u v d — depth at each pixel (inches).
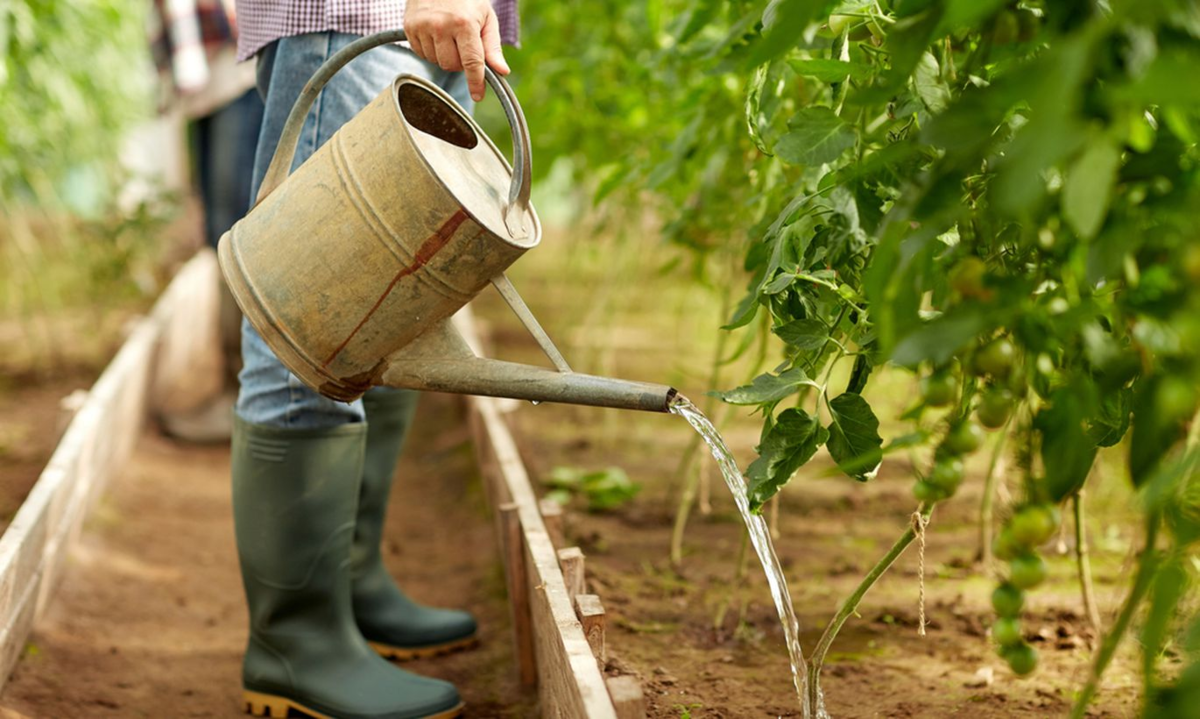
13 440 141.9
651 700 72.6
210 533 125.9
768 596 94.0
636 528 113.8
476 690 85.7
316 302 65.2
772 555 58.1
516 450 111.6
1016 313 42.4
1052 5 42.1
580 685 55.2
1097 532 106.9
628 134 140.9
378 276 64.0
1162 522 47.2
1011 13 46.0
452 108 69.6
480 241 62.9
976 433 50.0
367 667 81.0
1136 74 37.5
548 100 150.7
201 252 226.8
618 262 178.5
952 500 119.2
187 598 106.6
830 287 59.7
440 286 64.1
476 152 69.6
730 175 102.7
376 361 66.6
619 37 142.6
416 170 62.4
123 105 252.7
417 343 66.6
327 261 64.6
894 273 43.6
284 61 76.9
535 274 271.9
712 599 93.7
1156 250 42.1
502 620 98.0
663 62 104.8
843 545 107.2
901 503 119.6
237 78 150.4
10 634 82.4
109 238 191.5
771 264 60.6
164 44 153.2
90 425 118.6
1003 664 78.5
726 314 110.4
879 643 83.5
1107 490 118.5
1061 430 44.9
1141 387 44.8
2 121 165.9
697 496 123.6
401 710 78.7
